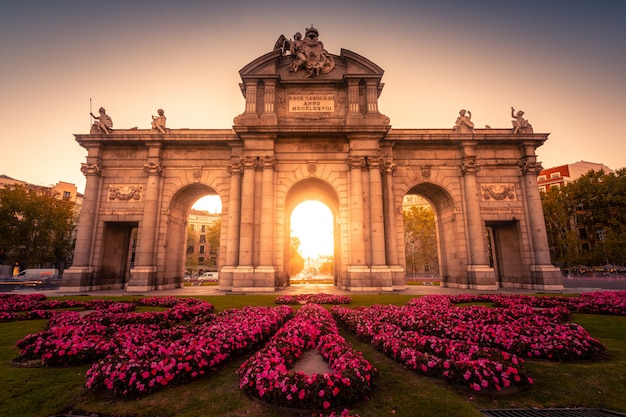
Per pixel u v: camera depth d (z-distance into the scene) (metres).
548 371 7.19
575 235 54.00
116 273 30.19
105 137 28.62
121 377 6.08
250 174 26.91
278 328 10.95
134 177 29.16
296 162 28.08
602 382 6.60
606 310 13.70
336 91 29.36
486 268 26.84
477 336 8.90
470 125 29.34
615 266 52.94
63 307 16.02
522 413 5.39
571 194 54.19
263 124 27.56
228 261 26.42
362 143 27.38
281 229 27.30
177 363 6.77
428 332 9.63
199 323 11.47
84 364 7.75
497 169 29.75
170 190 28.95
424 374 7.02
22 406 5.65
